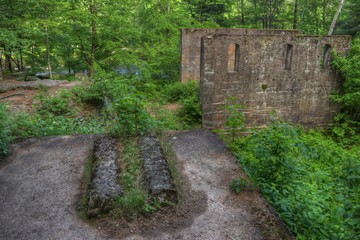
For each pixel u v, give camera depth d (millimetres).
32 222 3461
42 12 12523
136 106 5688
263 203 3885
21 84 10523
